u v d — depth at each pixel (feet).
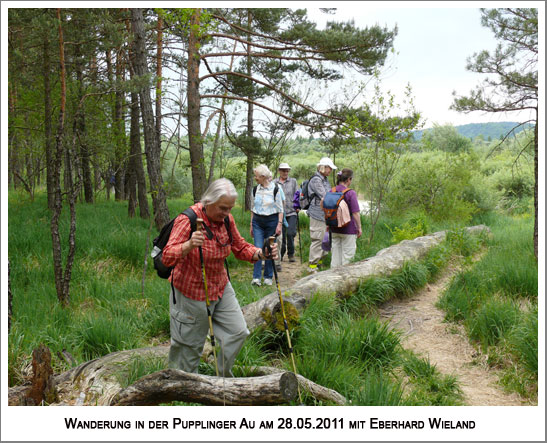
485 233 33.63
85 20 27.48
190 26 28.40
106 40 30.30
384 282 20.79
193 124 36.32
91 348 14.79
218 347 12.13
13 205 45.09
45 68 35.70
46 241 27.50
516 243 28.22
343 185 23.86
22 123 49.06
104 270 24.26
